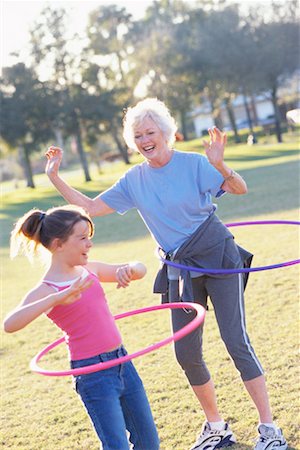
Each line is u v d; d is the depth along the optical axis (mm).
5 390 7422
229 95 73750
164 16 76562
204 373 5387
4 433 6207
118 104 62375
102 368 4105
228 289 5234
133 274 4551
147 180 5309
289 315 8414
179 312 5359
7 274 16125
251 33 68312
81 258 4387
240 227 16766
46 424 6297
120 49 69250
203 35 68500
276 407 5812
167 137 5207
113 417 4246
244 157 51750
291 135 72625
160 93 71312
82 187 51062
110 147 100875
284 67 68125
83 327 4332
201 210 5281
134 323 9344
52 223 4332
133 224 23016
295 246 12945
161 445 5508
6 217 35344
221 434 5379
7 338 9633
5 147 60406
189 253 5293
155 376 7055
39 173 95938
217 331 8281
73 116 58500
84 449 5668
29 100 57344
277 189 24250
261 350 7281
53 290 4301
